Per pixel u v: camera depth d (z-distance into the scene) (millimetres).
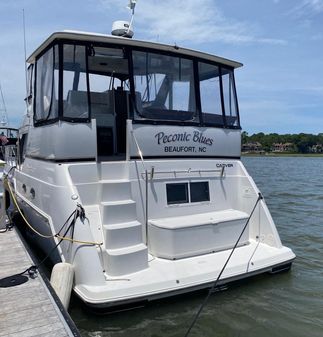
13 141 11977
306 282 6145
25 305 4223
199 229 5754
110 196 5508
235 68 7234
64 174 5426
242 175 6926
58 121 5555
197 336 4535
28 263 5566
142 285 4727
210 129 6727
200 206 6430
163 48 6309
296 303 5379
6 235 7023
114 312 4629
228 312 5027
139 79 6137
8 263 5574
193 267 5297
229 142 6980
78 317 4699
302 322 4914
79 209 5066
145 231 5875
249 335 4605
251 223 6648
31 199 7105
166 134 6211
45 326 3811
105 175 5746
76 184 5500
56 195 5457
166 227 5559
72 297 4949
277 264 5816
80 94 5723
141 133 5988
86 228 4988
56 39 5734
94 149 5715
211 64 6887
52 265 5984
